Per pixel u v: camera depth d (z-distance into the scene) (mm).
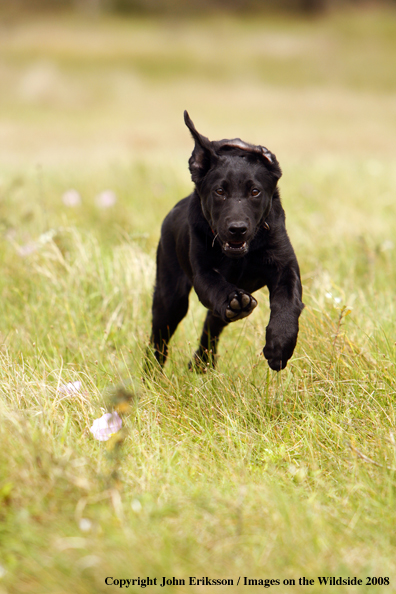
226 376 6141
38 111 37969
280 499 4266
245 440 5363
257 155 5809
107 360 6824
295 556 3779
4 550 3787
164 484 4500
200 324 7801
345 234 10438
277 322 5289
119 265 8570
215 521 4039
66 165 17453
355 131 29219
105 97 41875
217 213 5594
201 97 42250
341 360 6117
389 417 5363
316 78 48469
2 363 6105
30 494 4070
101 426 4848
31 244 9016
